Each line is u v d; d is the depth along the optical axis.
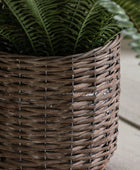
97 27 0.73
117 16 0.55
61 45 0.77
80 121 0.78
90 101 0.77
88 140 0.81
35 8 0.65
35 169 0.82
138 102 1.41
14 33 0.76
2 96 0.77
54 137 0.78
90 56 0.75
